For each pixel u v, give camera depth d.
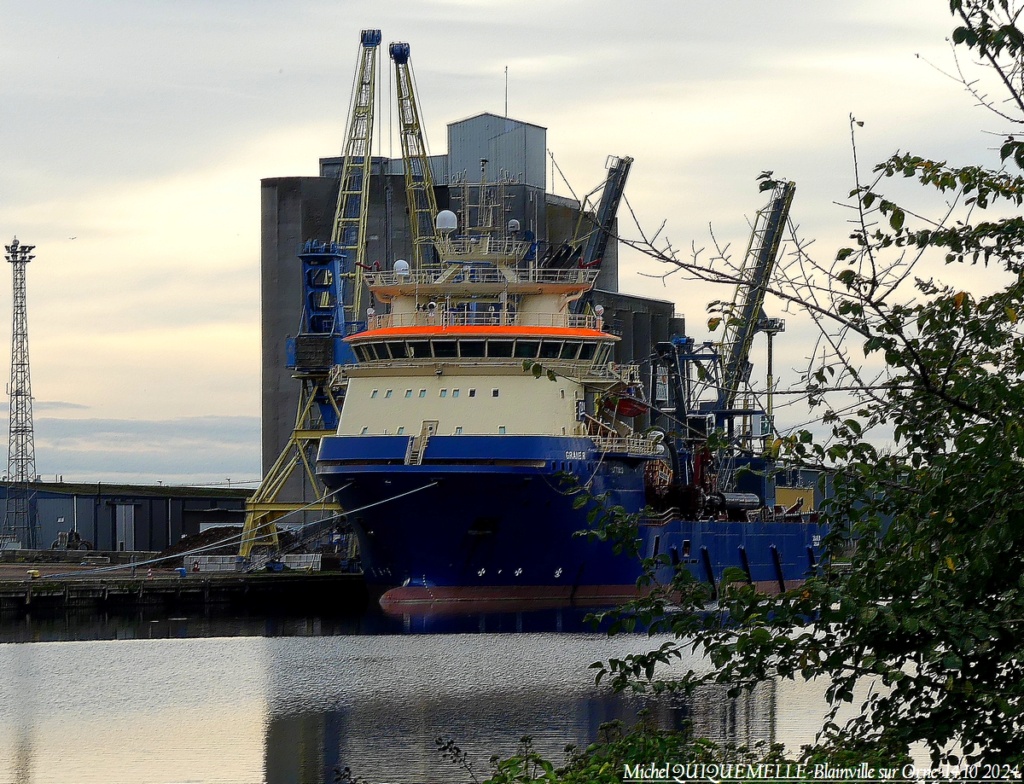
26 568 171.75
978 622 39.81
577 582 147.88
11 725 86.50
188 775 75.56
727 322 38.81
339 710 91.00
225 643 118.69
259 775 75.56
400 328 146.75
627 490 154.88
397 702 93.00
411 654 111.94
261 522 177.38
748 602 41.97
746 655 41.84
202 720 87.94
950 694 42.59
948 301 40.47
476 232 176.62
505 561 143.88
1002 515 37.78
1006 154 38.91
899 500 42.50
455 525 141.00
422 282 156.38
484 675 102.44
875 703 45.34
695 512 170.88
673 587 43.16
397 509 141.12
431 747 81.00
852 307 38.44
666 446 167.62
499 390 143.75
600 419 156.88
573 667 105.81
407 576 145.38
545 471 139.50
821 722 83.88
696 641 43.19
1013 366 40.72
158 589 146.62
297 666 106.44
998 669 42.56
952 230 40.78
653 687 42.91
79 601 142.25
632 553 43.19
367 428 146.25
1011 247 41.31
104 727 86.19
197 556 174.62
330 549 194.50
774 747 55.53
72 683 99.50
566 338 144.75
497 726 86.06
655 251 37.31
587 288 155.12
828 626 41.44
